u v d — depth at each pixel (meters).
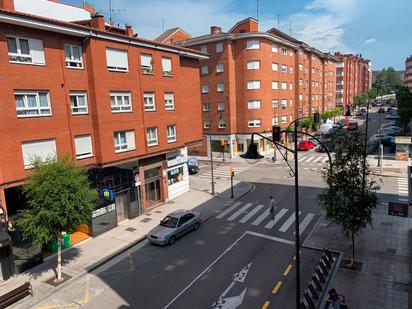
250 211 23.94
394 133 52.31
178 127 26.69
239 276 15.05
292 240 18.72
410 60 125.56
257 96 45.00
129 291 14.35
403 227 19.78
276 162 41.94
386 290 13.40
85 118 19.73
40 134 17.25
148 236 19.05
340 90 103.69
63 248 18.72
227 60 44.38
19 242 16.30
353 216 14.54
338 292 13.38
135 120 22.58
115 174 22.61
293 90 56.19
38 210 14.66
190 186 31.77
